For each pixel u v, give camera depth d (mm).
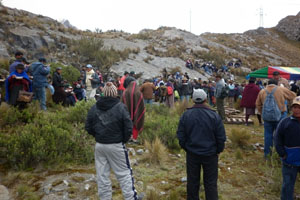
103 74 16594
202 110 2994
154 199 3314
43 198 3270
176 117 8047
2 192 3291
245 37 62156
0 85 7664
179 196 3506
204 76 24812
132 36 36094
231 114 10609
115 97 3078
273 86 4867
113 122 2943
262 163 4891
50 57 16328
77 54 18234
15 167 4027
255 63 37938
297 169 3061
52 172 4035
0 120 5562
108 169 3072
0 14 18172
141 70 19703
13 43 15492
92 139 5355
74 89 10211
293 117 2984
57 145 4562
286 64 42906
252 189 3811
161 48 31391
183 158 5055
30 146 4273
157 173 4273
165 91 11062
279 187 3750
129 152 5184
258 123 8375
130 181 3057
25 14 22500
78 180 3807
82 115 6266
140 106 5422
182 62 27188
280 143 3072
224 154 5387
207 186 2973
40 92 7434
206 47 39000
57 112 6859
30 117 5887
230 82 14297
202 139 2918
